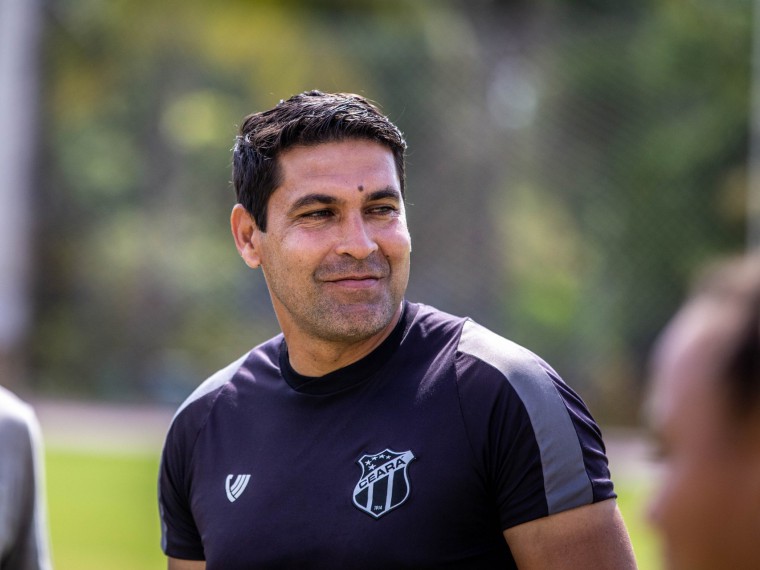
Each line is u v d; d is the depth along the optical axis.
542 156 29.05
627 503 13.20
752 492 2.32
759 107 24.28
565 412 4.71
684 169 29.27
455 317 5.24
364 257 4.98
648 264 29.03
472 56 28.53
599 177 29.27
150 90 35.53
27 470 6.27
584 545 4.56
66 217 31.31
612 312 28.75
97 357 30.25
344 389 5.04
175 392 28.77
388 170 5.17
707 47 31.83
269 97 33.03
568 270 29.55
